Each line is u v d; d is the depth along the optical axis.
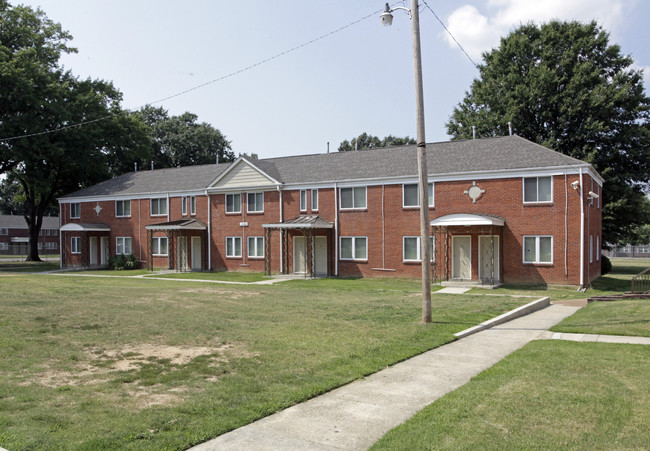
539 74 38.41
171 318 13.27
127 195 41.06
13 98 40.31
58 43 46.53
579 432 5.54
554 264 25.09
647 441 5.29
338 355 9.36
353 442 5.45
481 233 26.70
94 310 14.32
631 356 9.21
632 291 20.89
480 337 11.62
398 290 23.61
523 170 25.77
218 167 40.66
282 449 5.27
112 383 7.46
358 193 30.97
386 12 13.72
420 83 13.27
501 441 5.30
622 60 39.00
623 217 38.00
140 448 5.14
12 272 37.88
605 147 38.56
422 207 13.23
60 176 49.66
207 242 37.44
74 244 43.75
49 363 8.52
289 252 33.59
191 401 6.66
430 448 5.16
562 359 9.02
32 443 5.16
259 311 14.93
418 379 8.00
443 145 31.05
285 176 34.47
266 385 7.45
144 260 40.28
